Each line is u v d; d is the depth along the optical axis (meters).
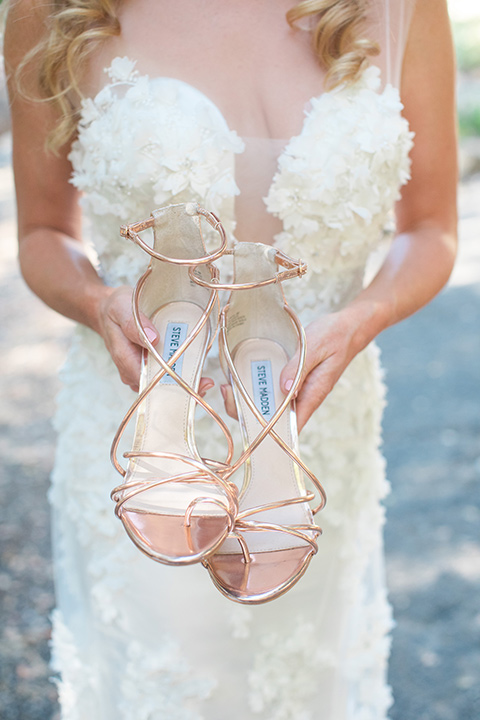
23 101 1.42
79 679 1.60
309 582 1.51
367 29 1.36
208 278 1.26
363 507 1.59
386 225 1.60
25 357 5.09
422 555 2.99
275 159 1.35
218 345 1.33
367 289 1.42
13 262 6.90
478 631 2.57
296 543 1.20
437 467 3.61
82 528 1.51
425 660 2.45
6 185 8.81
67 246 1.50
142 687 1.47
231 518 1.12
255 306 1.30
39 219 1.53
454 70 1.47
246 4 1.35
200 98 1.33
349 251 1.40
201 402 1.18
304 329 1.26
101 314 1.31
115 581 1.47
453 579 2.84
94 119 1.35
